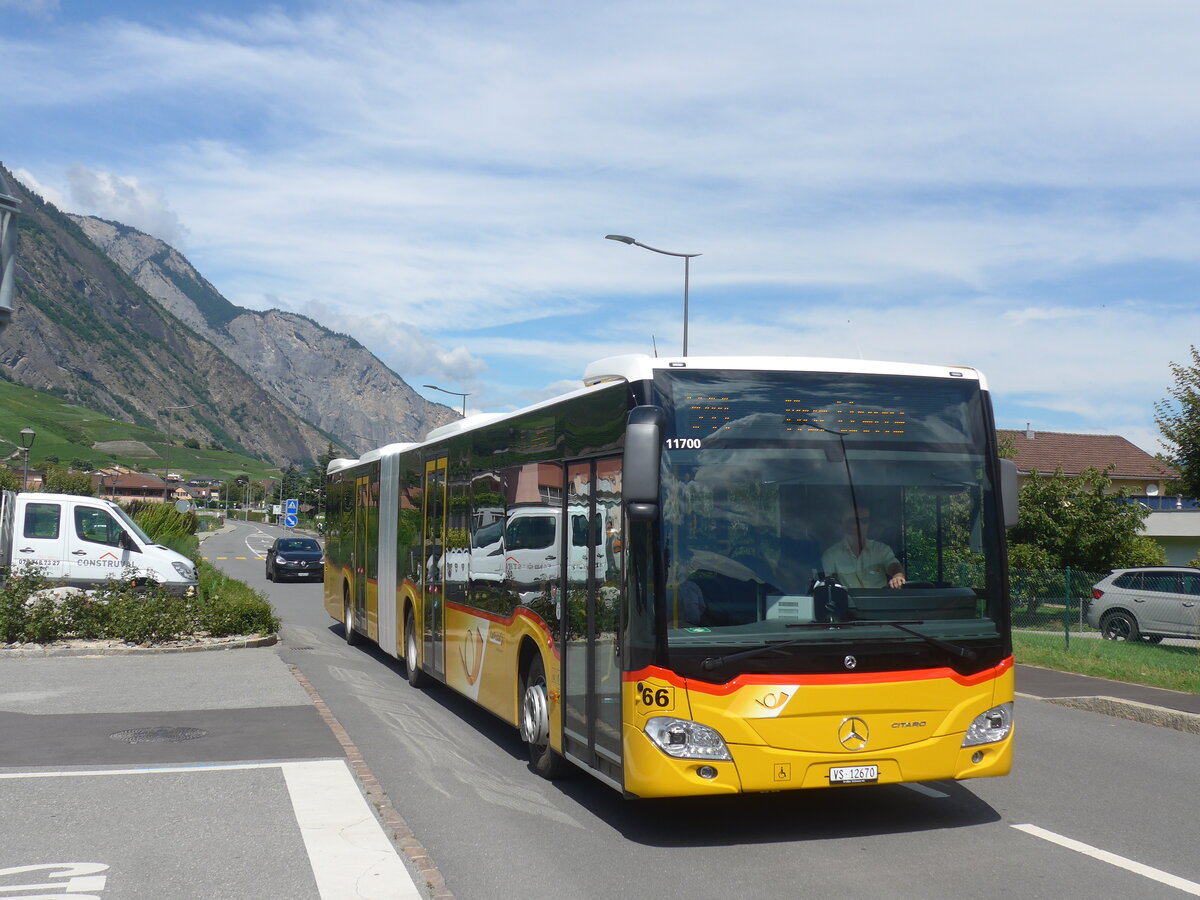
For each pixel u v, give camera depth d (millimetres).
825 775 6344
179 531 37031
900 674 6508
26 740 9430
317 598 29594
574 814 7332
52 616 16016
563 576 8000
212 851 6270
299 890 5609
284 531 116125
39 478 91688
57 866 6000
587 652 7453
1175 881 5914
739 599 6410
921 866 6188
